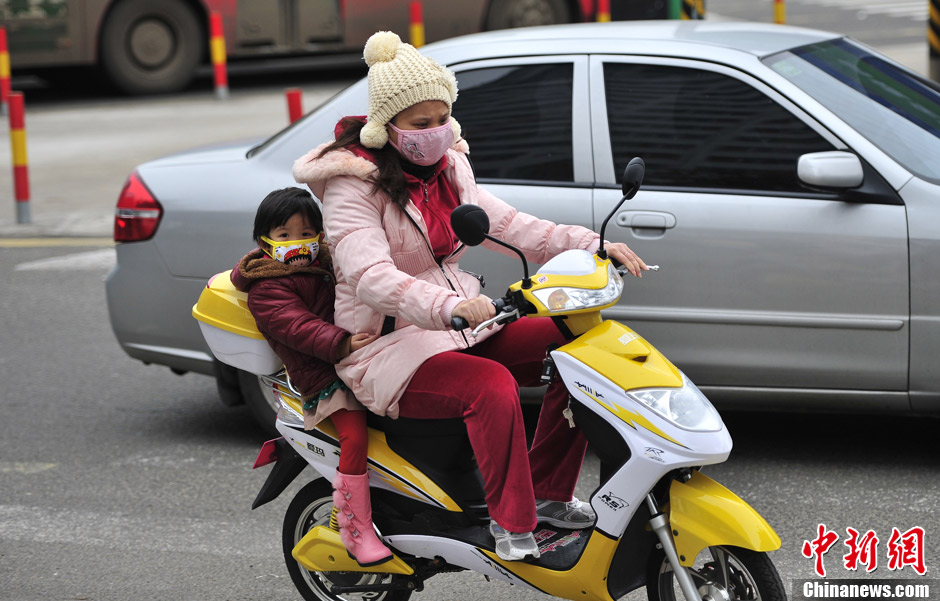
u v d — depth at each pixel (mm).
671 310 8648
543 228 6402
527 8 29438
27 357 12719
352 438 6148
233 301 6395
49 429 10547
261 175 9617
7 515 8680
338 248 5852
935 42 20062
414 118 5801
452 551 6172
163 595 7344
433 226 6078
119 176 21047
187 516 8586
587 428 5719
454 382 5883
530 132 9062
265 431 10359
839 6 42250
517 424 5777
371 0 28891
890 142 8461
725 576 5777
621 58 8984
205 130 24297
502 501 5805
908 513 7945
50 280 15633
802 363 8461
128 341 10141
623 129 8844
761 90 8609
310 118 9680
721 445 5473
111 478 9352
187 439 10219
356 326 6059
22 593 7406
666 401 5512
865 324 8266
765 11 41250
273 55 29453
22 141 18250
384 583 6562
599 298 5570
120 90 28938
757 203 8438
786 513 8039
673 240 8562
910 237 8102
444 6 28938
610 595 5832
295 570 6871
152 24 28766
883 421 9805
